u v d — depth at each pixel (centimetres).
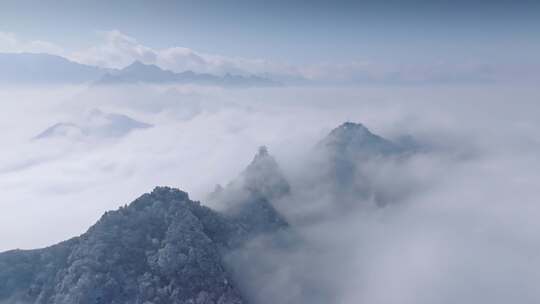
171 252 13012
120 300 11806
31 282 12681
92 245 13238
